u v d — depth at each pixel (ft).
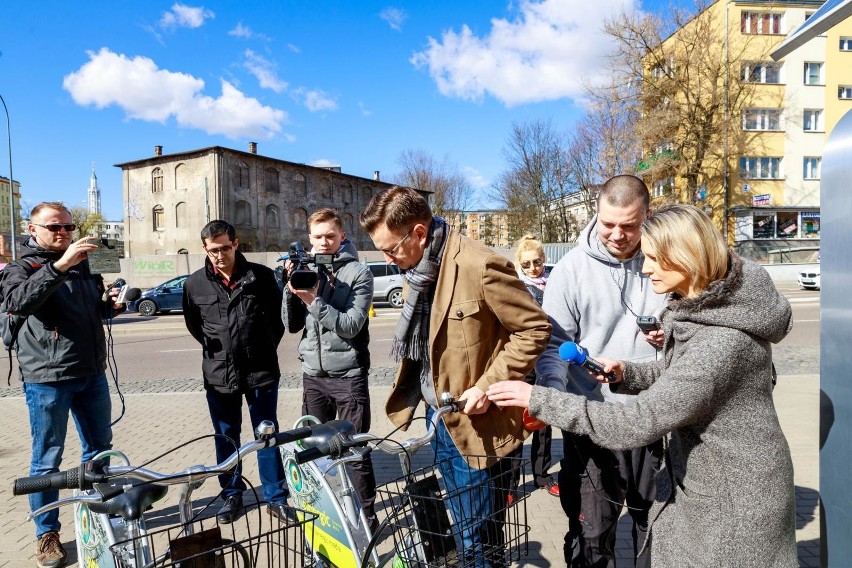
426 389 7.97
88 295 11.19
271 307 12.46
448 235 7.47
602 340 8.53
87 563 7.77
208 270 12.21
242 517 12.02
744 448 5.20
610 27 90.48
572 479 8.21
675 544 5.59
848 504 5.56
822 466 5.86
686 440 5.58
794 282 81.71
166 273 88.69
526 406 5.95
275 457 12.07
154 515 12.39
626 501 8.35
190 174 128.36
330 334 11.23
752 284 5.17
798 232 98.48
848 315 5.54
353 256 11.84
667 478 5.83
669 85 90.02
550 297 8.75
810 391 21.72
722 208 96.32
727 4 89.61
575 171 122.83
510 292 7.05
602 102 95.25
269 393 12.49
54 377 10.57
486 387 6.88
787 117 96.89
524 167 135.03
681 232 5.38
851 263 5.49
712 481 5.35
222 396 12.25
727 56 89.66
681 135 93.15
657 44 89.45
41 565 10.46
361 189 167.02
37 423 10.68
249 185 133.39
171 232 130.72
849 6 6.52
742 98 94.12
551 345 8.50
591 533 7.98
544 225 136.87
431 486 6.73
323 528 8.13
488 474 7.32
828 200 5.76
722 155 93.25
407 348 7.87
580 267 8.67
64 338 10.64
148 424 19.49
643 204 8.08
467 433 7.31
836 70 97.19
